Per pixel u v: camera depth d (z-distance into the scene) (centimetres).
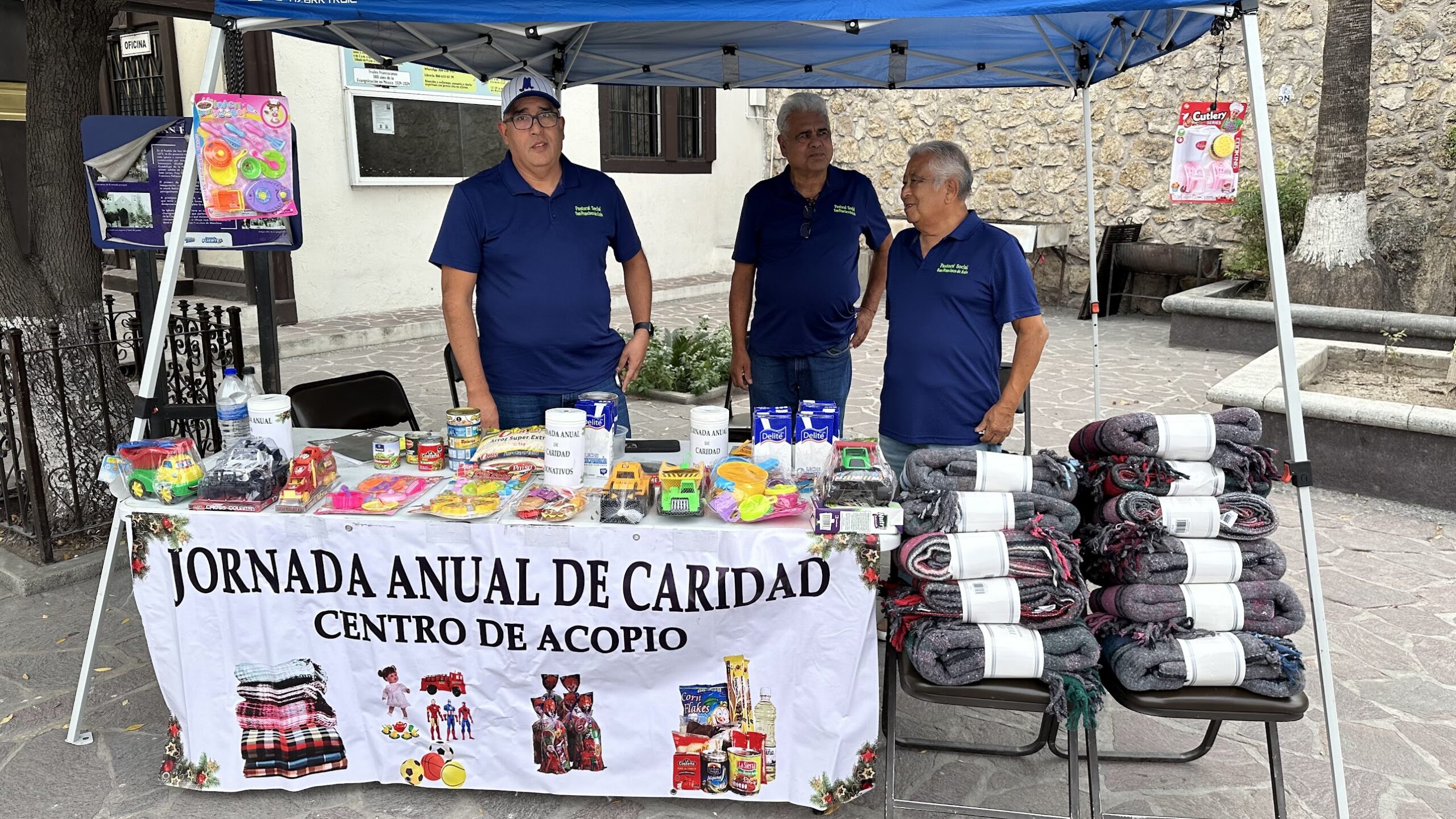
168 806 256
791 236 384
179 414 285
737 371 422
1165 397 712
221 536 244
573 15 231
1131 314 1106
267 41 841
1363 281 832
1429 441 489
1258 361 619
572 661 247
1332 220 837
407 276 1006
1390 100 909
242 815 253
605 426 268
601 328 331
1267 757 283
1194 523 229
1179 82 1028
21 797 257
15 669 324
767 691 245
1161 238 1068
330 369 782
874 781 248
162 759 276
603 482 267
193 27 893
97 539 417
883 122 1269
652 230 1264
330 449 286
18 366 372
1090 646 224
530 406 329
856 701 242
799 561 235
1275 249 235
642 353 349
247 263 893
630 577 238
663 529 235
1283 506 502
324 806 257
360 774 260
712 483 253
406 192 989
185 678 253
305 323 911
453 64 391
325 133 907
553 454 259
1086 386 751
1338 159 828
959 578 228
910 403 316
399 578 243
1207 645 221
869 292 424
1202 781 271
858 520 231
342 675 253
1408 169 907
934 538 228
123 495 258
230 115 257
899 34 381
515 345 321
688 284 1250
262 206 263
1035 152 1149
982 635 224
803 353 395
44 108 407
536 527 237
